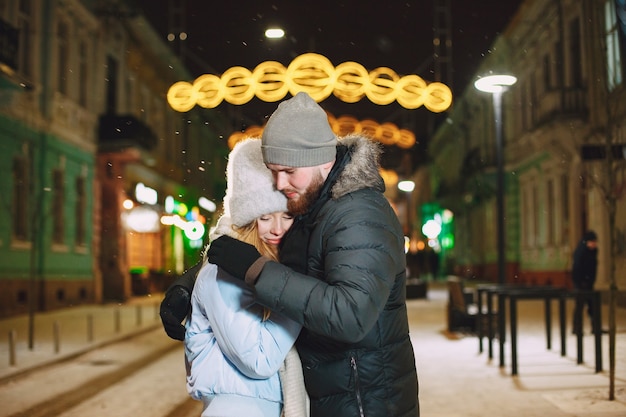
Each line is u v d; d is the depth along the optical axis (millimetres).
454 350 11367
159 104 35125
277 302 2471
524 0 28266
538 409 7062
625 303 15633
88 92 25578
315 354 2701
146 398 7965
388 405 2643
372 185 2682
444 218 57719
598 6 10961
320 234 2635
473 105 43875
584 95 21938
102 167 27219
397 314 2709
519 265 34156
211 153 46438
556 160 26688
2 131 18984
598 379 8594
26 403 7727
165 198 36656
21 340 13406
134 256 30844
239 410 2680
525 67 30734
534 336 12922
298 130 2656
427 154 64688
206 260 2869
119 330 15281
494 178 37031
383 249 2545
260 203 2770
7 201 19141
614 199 8148
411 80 16469
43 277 20797
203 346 2803
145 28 30609
